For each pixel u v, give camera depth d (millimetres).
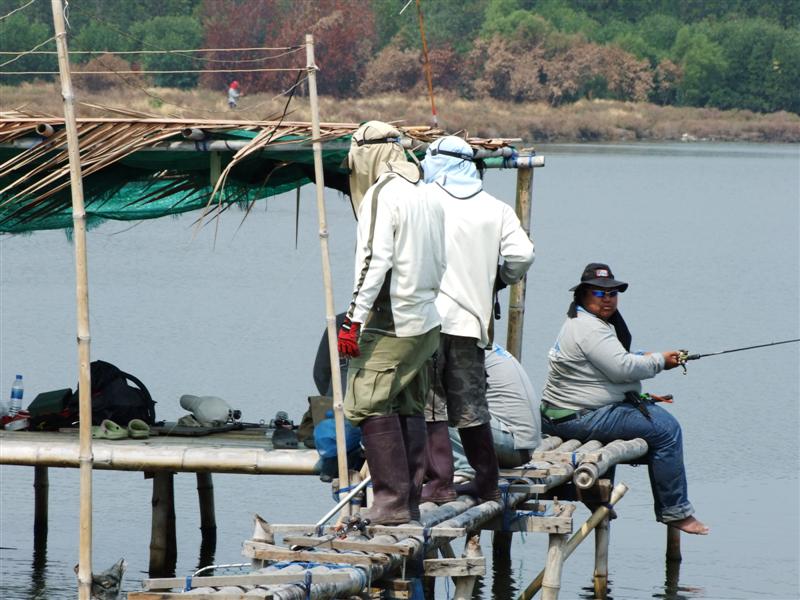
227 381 51406
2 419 29375
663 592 29344
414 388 19859
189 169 29266
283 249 94500
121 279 78938
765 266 95812
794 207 148500
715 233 117688
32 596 28156
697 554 32219
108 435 27688
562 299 74312
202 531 33594
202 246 95312
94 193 28391
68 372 52656
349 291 77375
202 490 33562
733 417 48188
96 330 62031
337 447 21406
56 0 17844
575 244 104375
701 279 87875
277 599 15734
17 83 142375
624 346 29750
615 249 102438
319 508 35812
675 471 29453
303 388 50406
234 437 28516
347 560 17703
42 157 26500
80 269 17859
